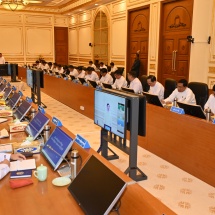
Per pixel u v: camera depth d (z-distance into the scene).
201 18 6.07
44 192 1.60
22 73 10.15
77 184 1.53
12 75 8.82
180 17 6.99
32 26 13.66
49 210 1.42
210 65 6.07
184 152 3.09
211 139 2.75
